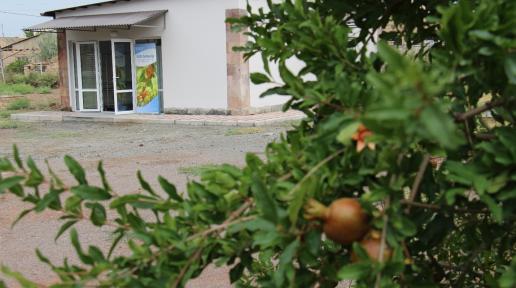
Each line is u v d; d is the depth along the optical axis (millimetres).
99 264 1344
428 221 1547
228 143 14461
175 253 1389
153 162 12094
